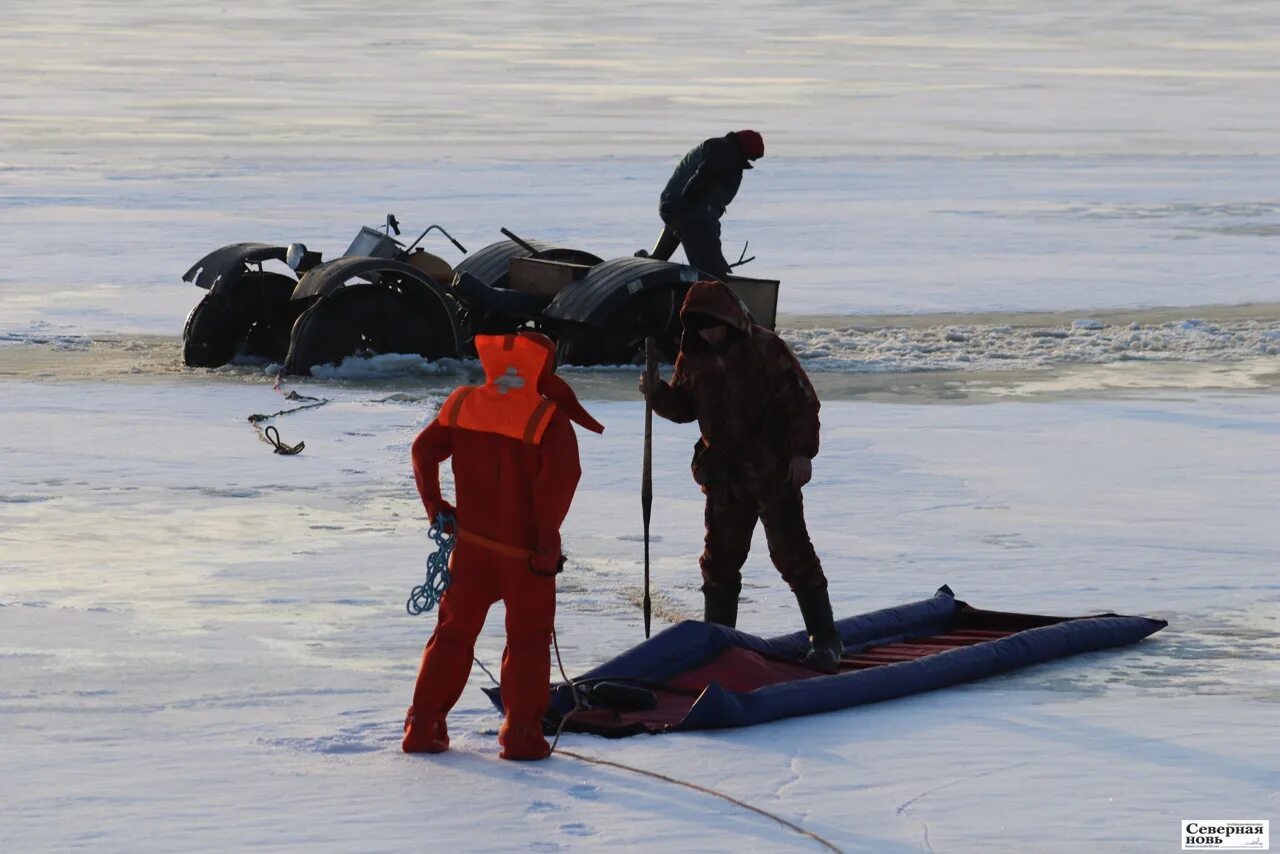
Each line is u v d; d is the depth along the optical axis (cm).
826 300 7894
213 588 3062
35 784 1942
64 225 10162
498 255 6362
